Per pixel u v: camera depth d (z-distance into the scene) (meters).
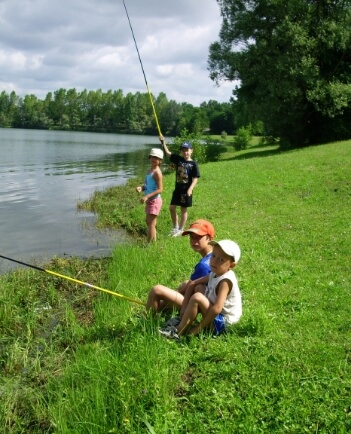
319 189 14.09
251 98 35.50
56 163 34.66
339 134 33.41
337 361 4.79
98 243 11.79
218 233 10.34
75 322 6.79
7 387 5.30
